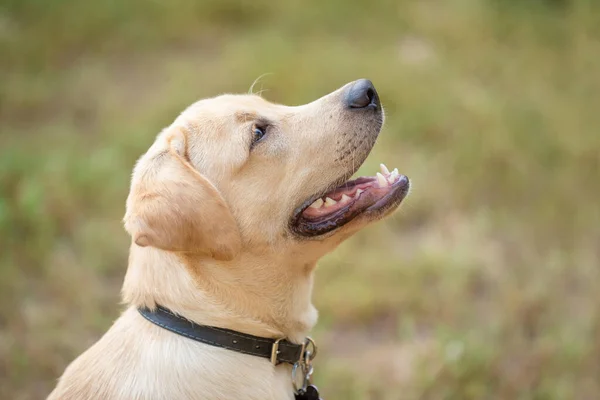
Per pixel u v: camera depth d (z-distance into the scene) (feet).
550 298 18.38
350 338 18.21
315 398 11.57
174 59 30.99
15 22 33.24
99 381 10.81
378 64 28.30
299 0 34.60
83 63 31.04
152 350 10.81
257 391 11.00
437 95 26.61
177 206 10.51
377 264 19.81
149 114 26.09
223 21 34.30
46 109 27.94
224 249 10.75
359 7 33.55
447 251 20.15
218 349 11.00
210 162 11.54
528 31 31.86
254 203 11.53
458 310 18.26
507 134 24.54
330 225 11.64
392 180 12.08
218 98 12.47
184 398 10.55
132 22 33.53
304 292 11.96
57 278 19.25
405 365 16.90
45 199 21.53
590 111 26.27
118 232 21.26
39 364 16.81
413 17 32.65
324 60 28.32
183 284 11.05
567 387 15.85
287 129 11.94
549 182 23.00
